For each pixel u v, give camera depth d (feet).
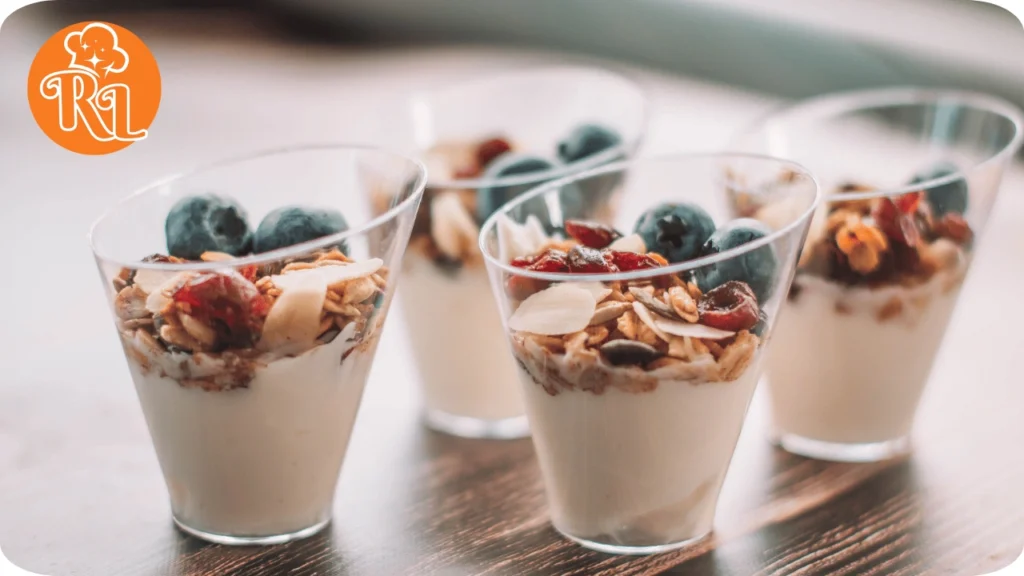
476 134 1.64
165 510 1.37
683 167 1.35
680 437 1.24
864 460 1.41
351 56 2.61
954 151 1.51
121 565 1.31
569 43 2.48
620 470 1.26
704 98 2.18
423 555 1.31
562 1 2.47
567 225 1.31
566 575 1.27
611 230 1.30
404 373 1.58
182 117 2.22
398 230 1.28
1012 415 1.46
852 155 1.53
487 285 1.43
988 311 1.61
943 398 1.49
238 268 1.23
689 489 1.27
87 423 1.50
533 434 1.29
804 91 2.12
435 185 1.40
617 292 1.22
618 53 2.41
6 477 1.43
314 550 1.32
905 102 1.53
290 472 1.30
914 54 2.02
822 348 1.38
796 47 2.13
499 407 1.47
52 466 1.44
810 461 1.41
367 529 1.34
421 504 1.37
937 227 1.34
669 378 1.22
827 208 1.34
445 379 1.47
